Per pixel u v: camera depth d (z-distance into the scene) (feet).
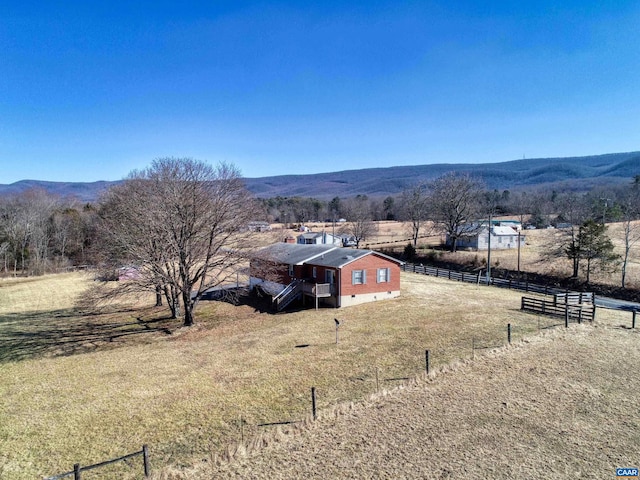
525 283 138.62
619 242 187.11
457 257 199.31
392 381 56.29
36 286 164.55
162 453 41.19
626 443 39.93
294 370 61.98
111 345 85.66
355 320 91.81
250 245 104.99
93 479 37.11
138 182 111.86
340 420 46.19
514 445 40.11
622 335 74.02
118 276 101.30
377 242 273.95
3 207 229.25
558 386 52.85
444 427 43.78
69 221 227.61
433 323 85.10
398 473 36.37
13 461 40.83
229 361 68.69
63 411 52.34
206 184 100.37
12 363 75.41
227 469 37.93
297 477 36.35
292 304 115.65
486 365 60.70
